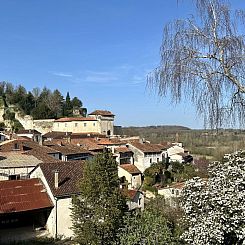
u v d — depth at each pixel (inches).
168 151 2532.0
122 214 776.3
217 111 326.3
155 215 588.7
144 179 2058.3
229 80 328.2
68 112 4168.3
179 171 2150.6
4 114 3715.6
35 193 1083.3
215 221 399.9
